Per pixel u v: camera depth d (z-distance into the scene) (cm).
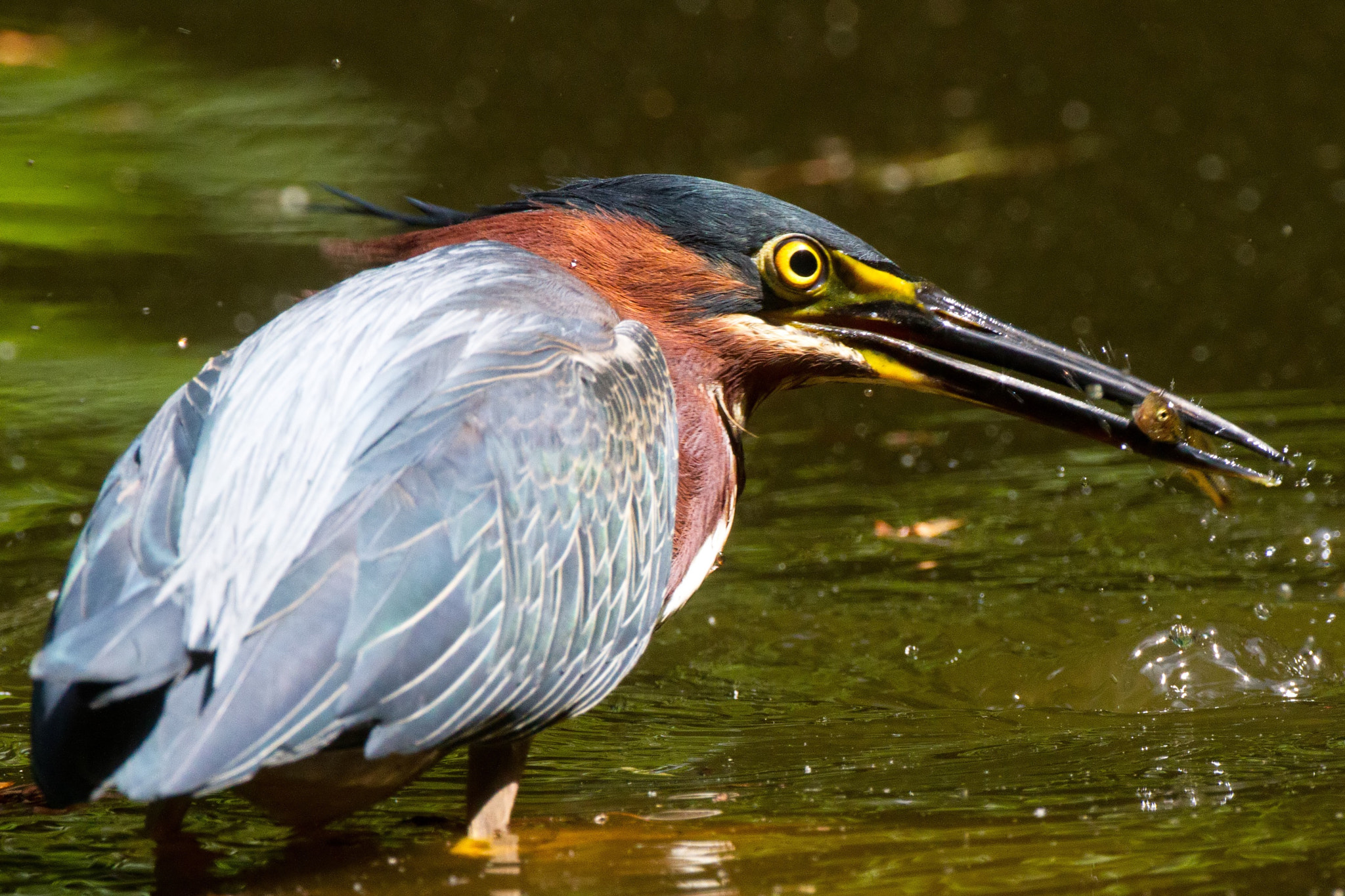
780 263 948
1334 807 774
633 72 3042
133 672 629
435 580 690
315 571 672
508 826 785
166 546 709
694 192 952
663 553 838
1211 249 2150
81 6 3394
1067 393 1474
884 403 1784
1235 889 677
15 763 922
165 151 2591
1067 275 2064
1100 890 681
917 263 2127
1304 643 1106
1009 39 3183
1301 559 1275
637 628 817
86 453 1549
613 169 2520
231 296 2016
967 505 1460
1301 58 3014
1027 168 2528
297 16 3375
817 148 2628
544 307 835
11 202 2291
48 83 2895
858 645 1146
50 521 1394
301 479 712
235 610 668
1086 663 1083
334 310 807
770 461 1605
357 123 2761
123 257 2139
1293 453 1485
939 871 709
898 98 2877
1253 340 1811
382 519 689
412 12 3416
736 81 2986
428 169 2519
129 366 1770
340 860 753
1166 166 2517
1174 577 1253
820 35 3241
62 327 1877
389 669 670
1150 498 1455
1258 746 899
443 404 736
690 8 3412
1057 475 1534
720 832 775
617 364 830
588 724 1005
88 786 634
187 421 781
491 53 3161
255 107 2811
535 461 745
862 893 687
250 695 641
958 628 1166
